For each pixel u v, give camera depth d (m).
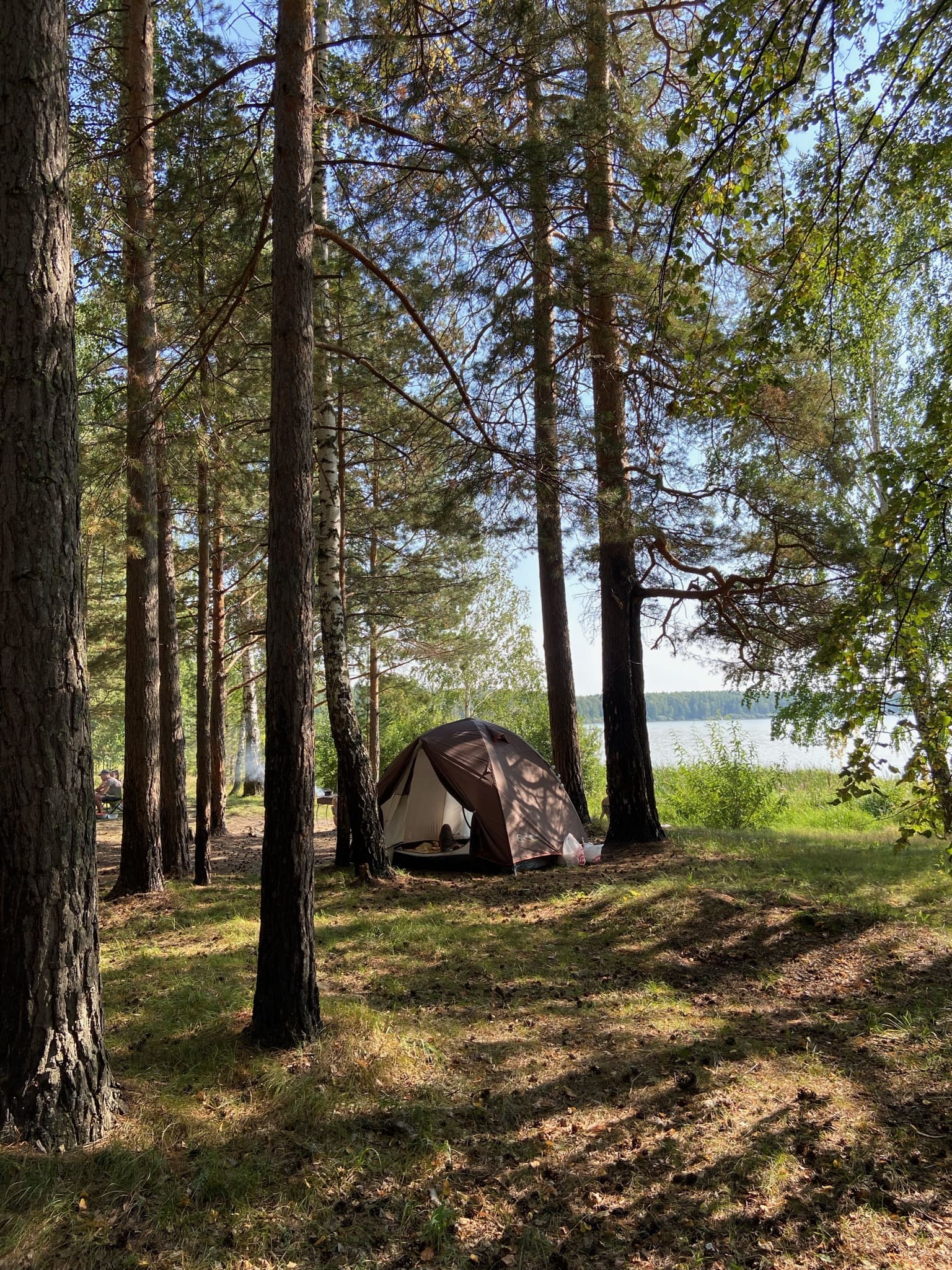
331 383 9.68
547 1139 4.12
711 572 10.17
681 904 8.16
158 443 8.73
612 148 7.66
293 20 5.46
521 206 7.12
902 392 13.55
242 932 7.68
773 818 16.73
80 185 7.08
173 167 7.30
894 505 3.99
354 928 7.79
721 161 4.14
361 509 15.68
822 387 9.32
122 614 18.80
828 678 11.62
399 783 11.88
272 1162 3.81
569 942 7.42
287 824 5.03
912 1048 5.15
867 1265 3.25
